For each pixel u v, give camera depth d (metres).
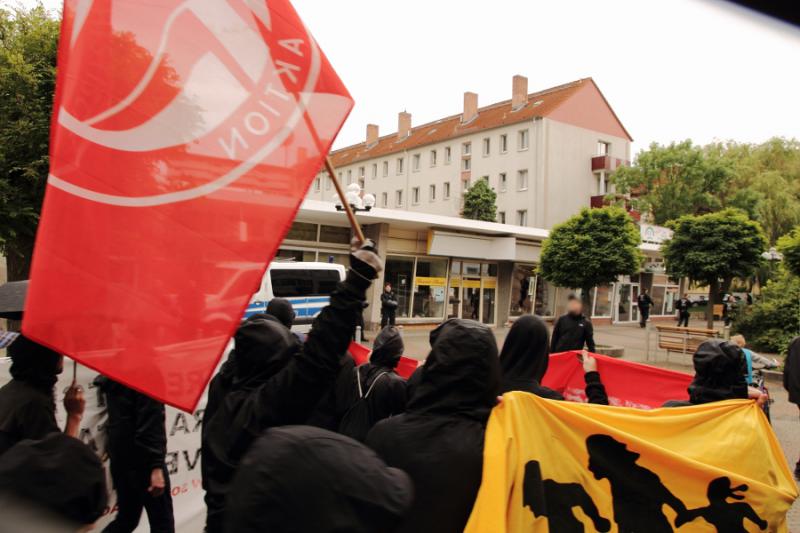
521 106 44.12
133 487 3.48
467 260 25.17
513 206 40.47
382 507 1.12
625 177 38.56
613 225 17.14
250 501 1.09
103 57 2.10
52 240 1.96
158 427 3.38
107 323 1.98
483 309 25.84
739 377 3.47
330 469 1.11
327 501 1.08
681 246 18.44
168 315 2.02
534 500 2.32
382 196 52.50
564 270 17.61
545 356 3.16
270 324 2.40
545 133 39.09
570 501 2.46
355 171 56.47
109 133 2.06
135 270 2.02
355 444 1.21
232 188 2.12
